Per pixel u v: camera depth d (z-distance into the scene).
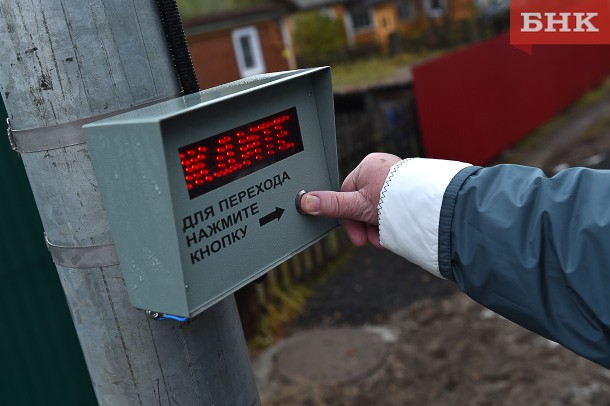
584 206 1.16
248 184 1.25
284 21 16.80
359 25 24.78
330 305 5.42
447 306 5.05
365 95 7.51
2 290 2.88
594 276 1.14
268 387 4.32
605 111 11.12
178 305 1.14
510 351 4.32
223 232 1.21
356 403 4.02
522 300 1.23
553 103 11.05
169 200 1.06
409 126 7.76
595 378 3.93
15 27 1.20
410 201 1.33
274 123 1.30
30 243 2.94
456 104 8.43
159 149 1.03
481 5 22.39
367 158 1.45
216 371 1.39
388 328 4.89
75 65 1.21
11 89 1.25
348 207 1.40
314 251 6.00
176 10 1.32
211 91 1.29
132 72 1.26
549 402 3.79
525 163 9.08
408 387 4.11
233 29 14.80
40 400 3.01
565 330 1.21
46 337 3.01
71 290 1.34
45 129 1.24
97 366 1.38
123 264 1.18
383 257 6.18
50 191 1.28
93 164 1.12
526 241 1.21
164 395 1.36
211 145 1.18
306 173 1.38
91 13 1.21
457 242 1.29
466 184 1.29
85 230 1.27
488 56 9.07
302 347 4.75
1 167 2.84
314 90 1.38
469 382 4.08
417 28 24.06
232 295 1.46
